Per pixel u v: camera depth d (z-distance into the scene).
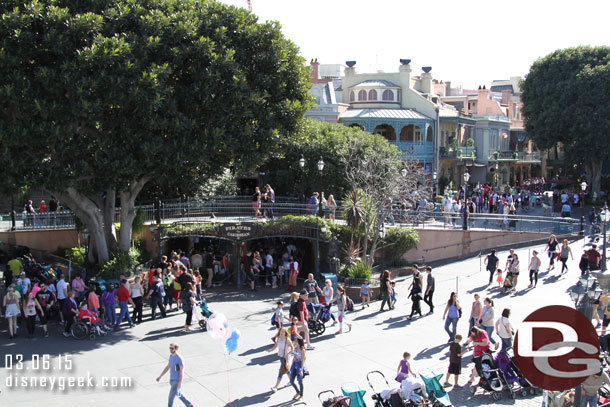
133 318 18.72
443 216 31.67
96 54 17.91
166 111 19.81
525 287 22.52
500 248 30.23
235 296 23.06
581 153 47.12
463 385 13.44
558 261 26.45
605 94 45.03
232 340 12.76
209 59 20.95
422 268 27.19
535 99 49.69
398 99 49.88
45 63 18.67
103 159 19.53
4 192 19.52
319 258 27.22
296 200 33.69
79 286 18.88
